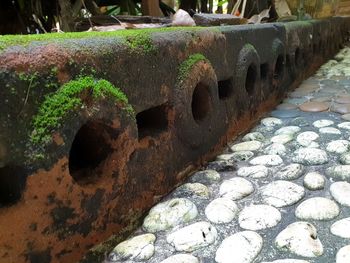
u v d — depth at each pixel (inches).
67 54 36.5
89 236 41.3
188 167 60.6
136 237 44.9
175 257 40.9
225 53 70.9
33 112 33.1
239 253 41.0
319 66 161.5
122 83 43.6
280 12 173.9
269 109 98.8
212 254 42.1
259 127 85.4
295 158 65.7
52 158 34.9
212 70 64.2
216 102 66.8
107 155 43.9
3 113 30.7
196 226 45.6
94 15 108.7
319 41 157.2
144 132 52.0
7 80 30.9
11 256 33.1
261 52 89.1
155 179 52.1
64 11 91.7
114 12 155.2
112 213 44.5
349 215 47.8
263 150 71.1
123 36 45.3
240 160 67.1
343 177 57.6
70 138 36.4
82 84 37.4
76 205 38.8
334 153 67.2
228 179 59.4
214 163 65.2
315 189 54.7
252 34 83.2
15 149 31.7
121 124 42.9
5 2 112.0
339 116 90.1
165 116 54.3
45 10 121.0
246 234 44.2
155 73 49.9
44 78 34.0
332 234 44.3
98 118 39.8
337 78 134.2
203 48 62.4
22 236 33.8
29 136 32.8
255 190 55.8
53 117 34.6
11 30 115.3
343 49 212.1
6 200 34.1
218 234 45.6
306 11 192.9
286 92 113.2
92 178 42.4
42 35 39.8
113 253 42.3
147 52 48.1
